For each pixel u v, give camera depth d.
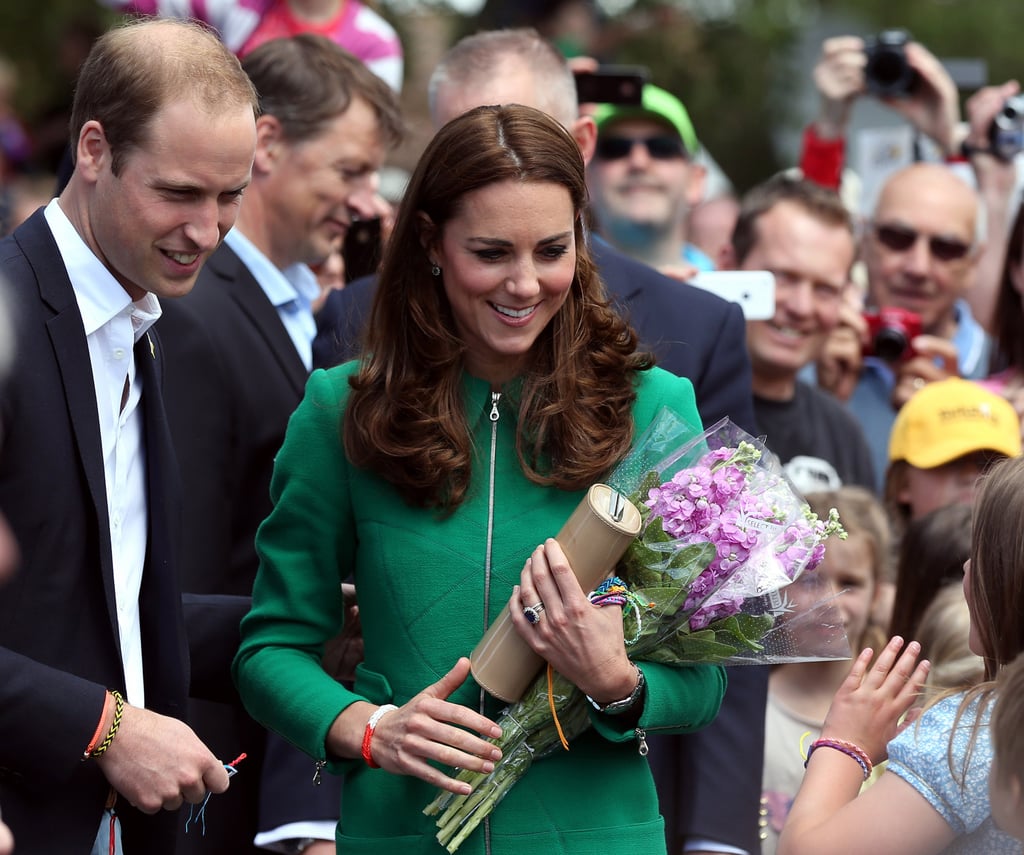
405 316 12.66
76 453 12.52
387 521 12.67
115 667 12.71
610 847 12.22
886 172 27.34
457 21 38.84
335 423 12.95
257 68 18.45
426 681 12.41
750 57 48.03
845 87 26.14
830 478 21.00
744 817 15.05
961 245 24.70
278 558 13.10
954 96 26.36
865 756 12.71
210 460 16.28
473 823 12.06
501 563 12.44
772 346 21.19
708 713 12.67
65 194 12.83
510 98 16.55
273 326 17.25
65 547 12.43
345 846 12.62
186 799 12.38
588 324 12.79
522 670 12.12
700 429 13.02
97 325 12.73
